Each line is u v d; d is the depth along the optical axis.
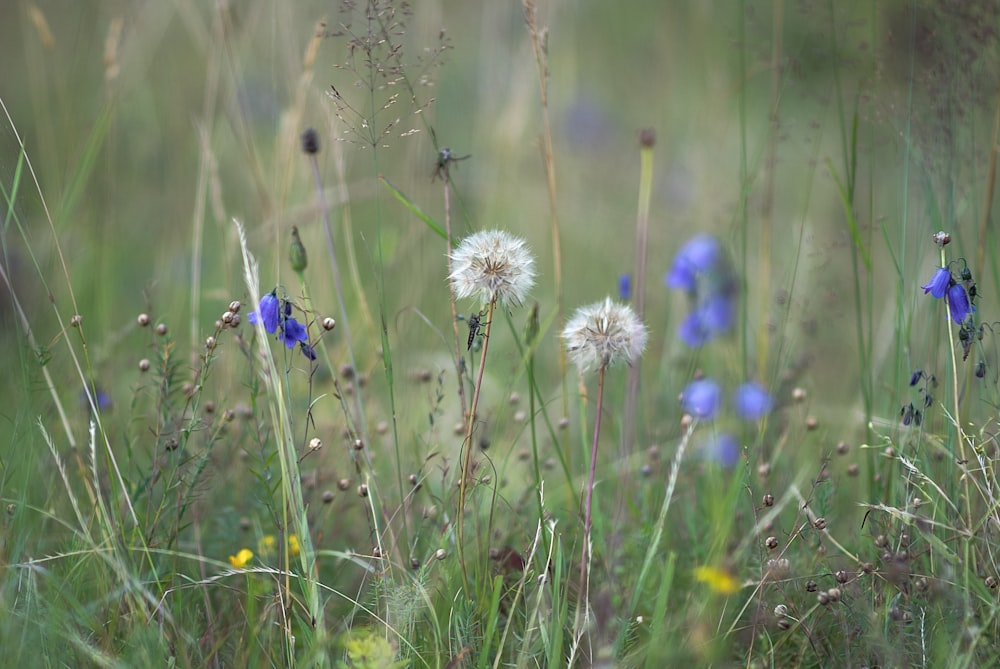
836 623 1.31
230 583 1.35
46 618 1.25
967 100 1.44
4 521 1.31
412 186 1.68
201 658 1.28
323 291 1.59
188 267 1.67
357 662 1.24
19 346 1.38
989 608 1.28
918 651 1.28
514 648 1.29
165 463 1.38
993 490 1.33
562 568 1.33
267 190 1.67
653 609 1.33
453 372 1.58
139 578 1.30
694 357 1.53
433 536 1.35
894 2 1.63
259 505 1.37
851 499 1.44
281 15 1.68
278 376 1.28
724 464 1.48
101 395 1.44
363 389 1.46
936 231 1.43
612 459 1.51
